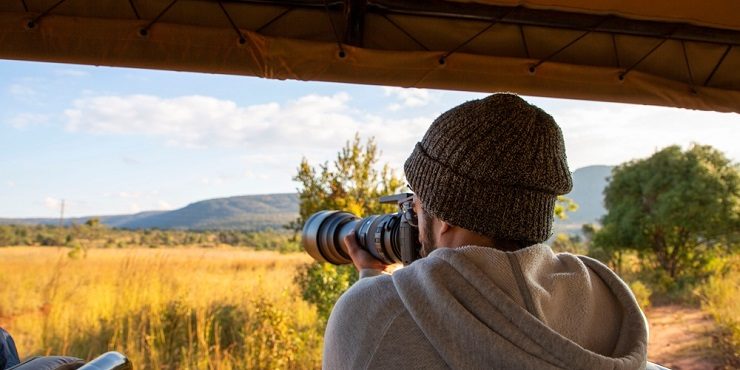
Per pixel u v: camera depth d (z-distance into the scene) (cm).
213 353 684
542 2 323
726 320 911
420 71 325
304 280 823
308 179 738
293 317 754
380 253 155
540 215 98
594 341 101
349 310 102
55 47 288
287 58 309
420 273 95
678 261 1545
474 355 88
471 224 96
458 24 333
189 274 1005
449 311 89
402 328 95
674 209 1511
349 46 314
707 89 360
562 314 98
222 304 824
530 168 95
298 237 784
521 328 88
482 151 95
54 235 4494
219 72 306
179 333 722
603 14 336
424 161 102
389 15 327
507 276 94
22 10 286
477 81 332
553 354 87
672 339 920
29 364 94
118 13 296
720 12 332
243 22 310
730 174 1527
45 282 1005
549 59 345
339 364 101
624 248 1645
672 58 359
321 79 317
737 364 768
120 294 820
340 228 186
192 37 299
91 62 292
